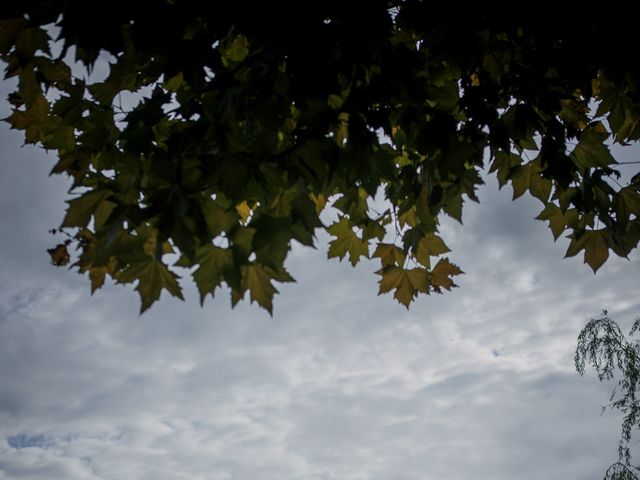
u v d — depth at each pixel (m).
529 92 2.54
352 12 2.24
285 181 2.13
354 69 2.29
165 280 1.98
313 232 1.94
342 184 2.58
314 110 2.14
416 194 2.67
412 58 2.30
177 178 1.96
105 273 2.22
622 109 2.75
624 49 2.41
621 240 2.80
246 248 1.96
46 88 2.41
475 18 2.46
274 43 2.18
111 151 2.47
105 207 2.10
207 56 2.15
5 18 2.17
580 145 2.80
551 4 2.41
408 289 3.00
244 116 2.21
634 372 6.11
